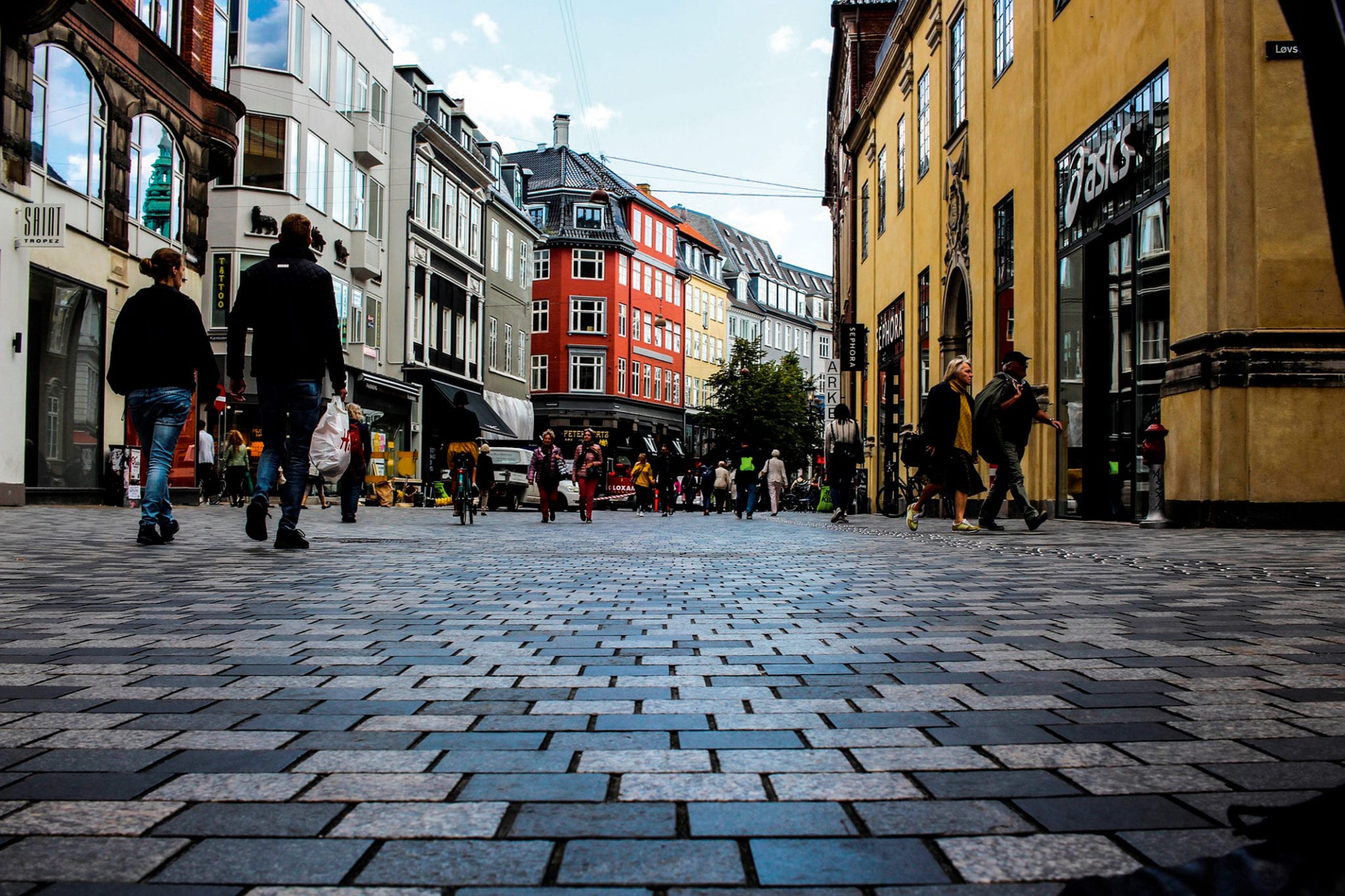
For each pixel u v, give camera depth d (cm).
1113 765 221
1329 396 1059
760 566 731
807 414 6306
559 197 6675
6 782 206
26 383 1698
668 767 220
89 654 353
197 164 2283
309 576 621
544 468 1842
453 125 4403
